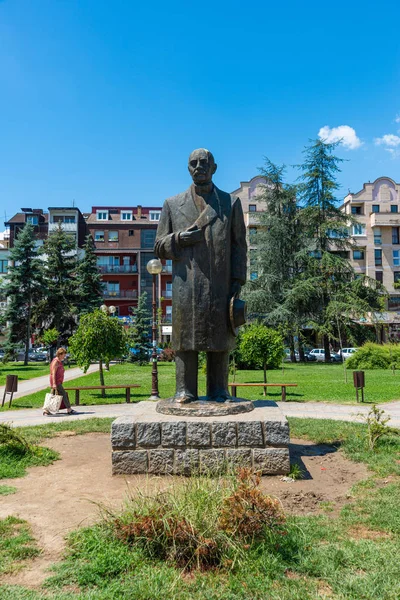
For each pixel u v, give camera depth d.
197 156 6.19
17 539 3.76
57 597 2.86
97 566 3.20
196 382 6.28
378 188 53.53
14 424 9.91
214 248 6.10
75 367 32.22
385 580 3.03
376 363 26.89
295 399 14.10
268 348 15.76
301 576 3.16
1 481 5.50
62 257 39.78
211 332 6.00
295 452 6.86
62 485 5.29
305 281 32.66
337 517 4.21
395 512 4.25
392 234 52.84
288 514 4.25
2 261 54.06
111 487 5.13
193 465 5.44
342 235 35.94
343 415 10.88
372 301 34.84
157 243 6.38
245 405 6.09
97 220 56.75
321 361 37.69
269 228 36.66
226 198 6.36
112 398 14.95
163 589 2.94
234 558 3.16
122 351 15.89
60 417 11.02
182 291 6.10
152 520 3.45
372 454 6.46
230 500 3.48
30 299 37.72
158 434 5.55
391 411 11.62
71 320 38.97
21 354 47.22
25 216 54.31
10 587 3.04
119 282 53.94
